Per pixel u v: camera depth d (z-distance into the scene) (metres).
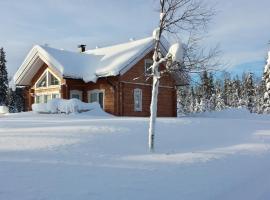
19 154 10.77
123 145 13.34
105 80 32.56
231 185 9.41
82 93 34.25
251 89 80.31
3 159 10.05
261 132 19.20
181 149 13.91
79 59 35.19
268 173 11.12
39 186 7.94
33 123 17.98
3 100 64.81
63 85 32.94
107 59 34.25
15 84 37.19
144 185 8.70
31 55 34.94
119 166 10.34
